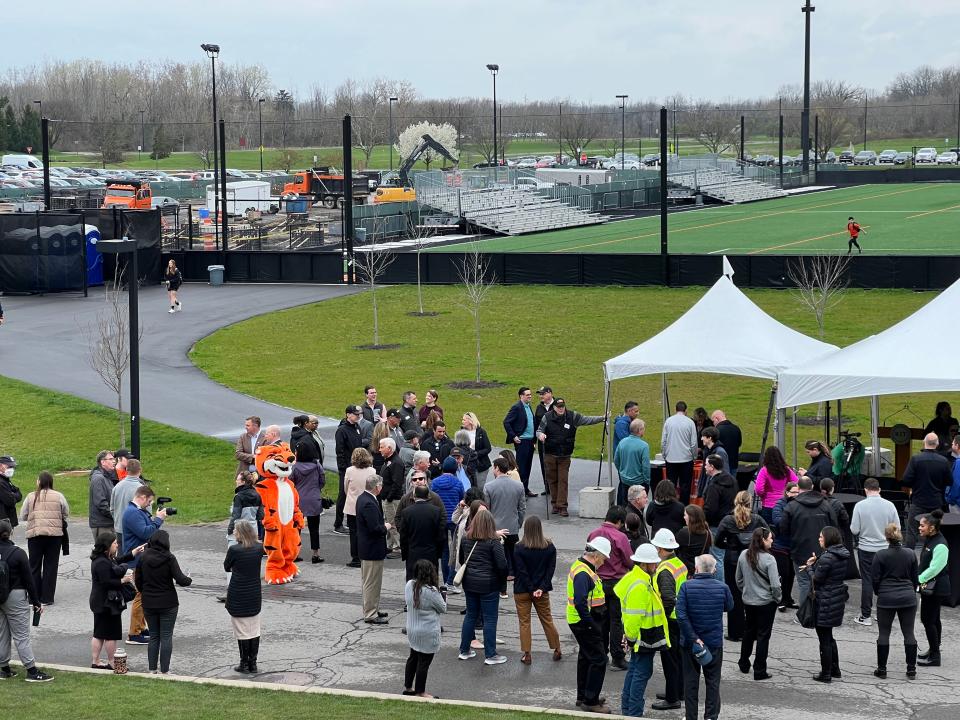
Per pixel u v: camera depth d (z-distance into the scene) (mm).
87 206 82812
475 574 15273
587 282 55312
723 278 24875
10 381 37781
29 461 28766
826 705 13945
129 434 31172
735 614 16281
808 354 23875
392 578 19438
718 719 13422
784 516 16922
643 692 13586
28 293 56469
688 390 35719
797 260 51344
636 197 104875
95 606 14875
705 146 194375
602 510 23000
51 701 13188
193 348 43656
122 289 57344
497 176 98312
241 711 12875
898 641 16328
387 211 78812
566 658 15672
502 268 56719
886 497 21906
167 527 22812
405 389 35875
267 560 19141
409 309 51156
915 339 20594
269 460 18953
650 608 13391
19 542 21391
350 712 12914
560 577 19328
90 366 40031
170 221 89375
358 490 19812
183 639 16562
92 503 18516
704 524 15812
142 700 13250
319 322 48688
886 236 71812
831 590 14609
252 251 61469
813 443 19406
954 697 14172
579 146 187125
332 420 32344
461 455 19766
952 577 17906
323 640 16453
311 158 183625
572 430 23172
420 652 14031
